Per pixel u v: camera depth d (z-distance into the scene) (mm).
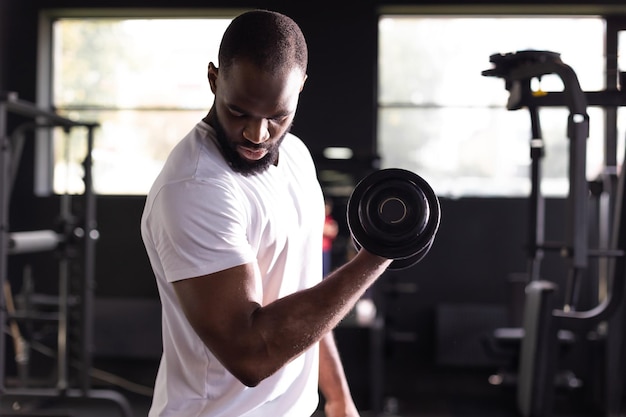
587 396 5082
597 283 5199
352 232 1167
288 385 1434
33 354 5531
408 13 5617
